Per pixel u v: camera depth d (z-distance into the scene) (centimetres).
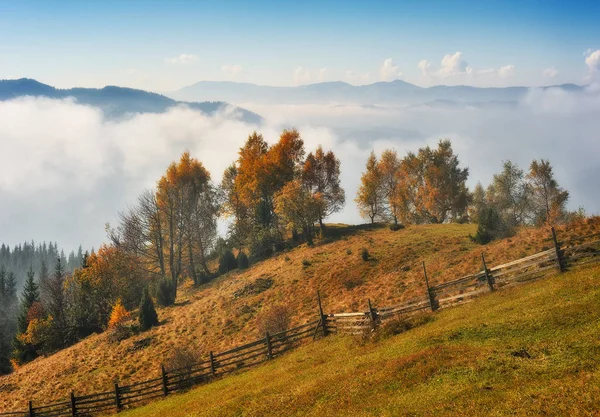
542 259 2598
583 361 1430
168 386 3234
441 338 2053
